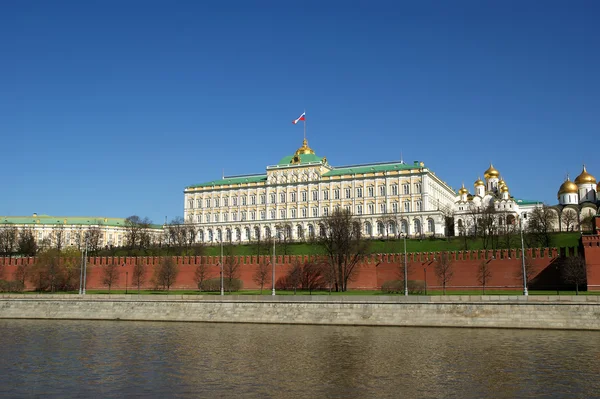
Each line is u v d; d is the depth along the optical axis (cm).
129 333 7369
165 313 8638
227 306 8419
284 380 4841
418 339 6612
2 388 4700
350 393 4450
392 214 19612
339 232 11294
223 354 5922
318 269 10819
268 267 10981
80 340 6875
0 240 19488
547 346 6078
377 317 7750
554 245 13438
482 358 5562
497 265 9706
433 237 17075
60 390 4628
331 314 7931
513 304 7331
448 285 9981
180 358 5766
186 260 11581
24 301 9231
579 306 7106
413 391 4494
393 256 10506
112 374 5131
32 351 6212
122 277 11806
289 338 6819
